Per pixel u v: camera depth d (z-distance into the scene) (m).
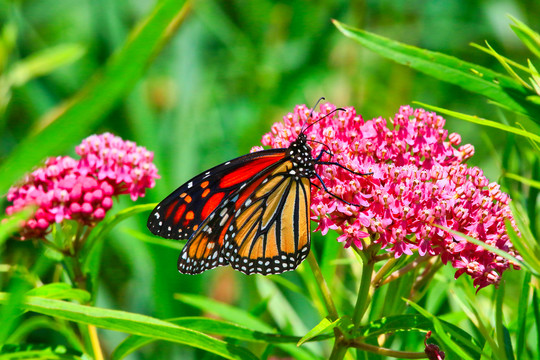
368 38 0.81
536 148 0.80
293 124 0.84
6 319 0.78
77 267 0.84
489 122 0.79
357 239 0.80
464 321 0.85
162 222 0.83
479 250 0.80
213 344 0.81
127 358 0.93
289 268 0.83
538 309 0.80
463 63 0.81
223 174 0.84
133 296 0.95
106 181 0.84
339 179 0.82
